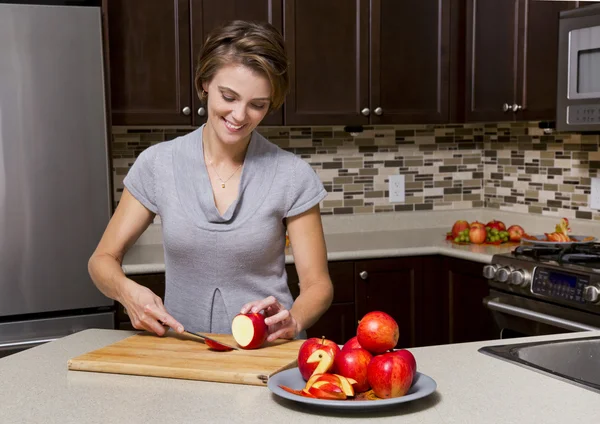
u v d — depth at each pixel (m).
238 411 1.30
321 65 3.52
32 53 2.85
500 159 4.14
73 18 2.90
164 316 1.68
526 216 3.96
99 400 1.37
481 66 3.66
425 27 3.68
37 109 2.88
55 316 2.99
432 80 3.71
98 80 2.95
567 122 3.11
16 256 2.91
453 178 4.22
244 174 1.87
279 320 1.64
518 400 1.36
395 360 1.31
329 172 3.97
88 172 2.96
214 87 1.70
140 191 1.91
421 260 3.51
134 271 3.09
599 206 3.55
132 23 3.25
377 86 3.61
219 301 1.90
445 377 1.49
